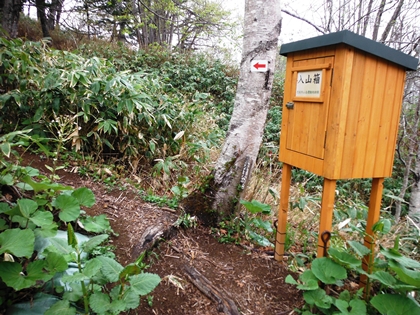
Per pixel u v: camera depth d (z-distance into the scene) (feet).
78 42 28.09
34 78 10.68
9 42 10.80
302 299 6.02
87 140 10.61
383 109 5.72
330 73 5.48
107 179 9.32
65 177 8.91
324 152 5.67
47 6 23.91
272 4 7.72
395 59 5.41
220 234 7.89
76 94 10.46
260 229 8.66
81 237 6.04
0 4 21.88
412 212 12.87
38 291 4.78
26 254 4.20
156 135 12.03
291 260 7.32
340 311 5.17
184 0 34.12
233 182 8.16
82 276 4.18
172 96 17.06
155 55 27.73
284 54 6.64
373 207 6.21
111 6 31.24
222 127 20.56
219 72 26.37
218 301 5.60
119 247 6.34
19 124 10.80
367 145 5.69
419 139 15.88
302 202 7.98
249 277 6.50
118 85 11.08
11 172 6.02
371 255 5.90
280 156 7.04
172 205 8.41
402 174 18.33
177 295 5.68
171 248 6.93
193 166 12.11
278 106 25.54
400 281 5.15
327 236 5.83
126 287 4.94
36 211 5.22
